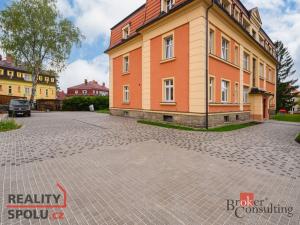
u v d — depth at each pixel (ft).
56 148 22.76
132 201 11.14
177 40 43.52
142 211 10.12
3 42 80.59
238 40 54.44
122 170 15.98
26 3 82.38
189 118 40.93
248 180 14.20
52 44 87.25
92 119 55.26
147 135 30.91
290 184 13.57
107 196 11.71
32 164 17.29
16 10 80.18
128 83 63.46
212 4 38.96
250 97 62.90
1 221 9.30
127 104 64.18
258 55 71.36
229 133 34.14
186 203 10.96
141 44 57.00
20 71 152.05
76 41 92.48
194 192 12.29
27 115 65.41
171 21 44.83
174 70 44.34
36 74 90.99
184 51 41.96
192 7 40.09
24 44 84.38
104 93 215.51
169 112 45.55
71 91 208.54
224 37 47.14
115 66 71.00
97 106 115.65
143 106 53.72
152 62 50.65
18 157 19.30
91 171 15.72
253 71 70.74
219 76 45.21
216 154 20.84
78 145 24.21
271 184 13.55
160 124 43.21
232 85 51.47
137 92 59.26
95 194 11.95
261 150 22.58
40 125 41.96
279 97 132.87
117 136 29.94
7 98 101.30
